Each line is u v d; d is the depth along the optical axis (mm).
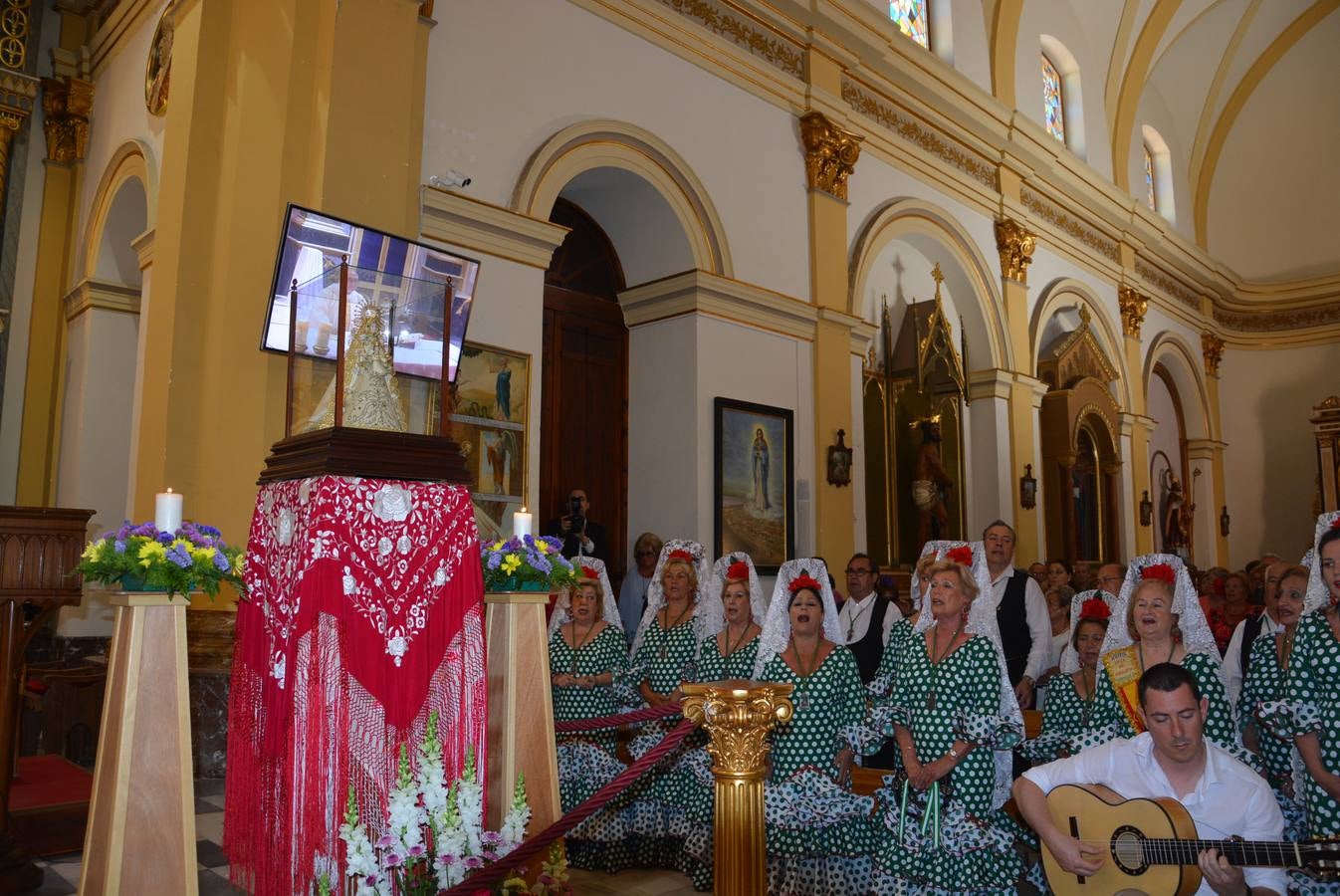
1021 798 3350
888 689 4414
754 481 9258
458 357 4637
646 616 5559
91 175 9391
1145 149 18859
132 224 8953
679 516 8828
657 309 9164
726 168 9383
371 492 3285
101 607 8539
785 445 9633
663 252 9188
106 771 3070
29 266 9453
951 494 12562
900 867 3988
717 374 9070
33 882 4012
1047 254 14844
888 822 4090
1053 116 15633
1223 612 7898
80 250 9367
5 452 9180
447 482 3494
